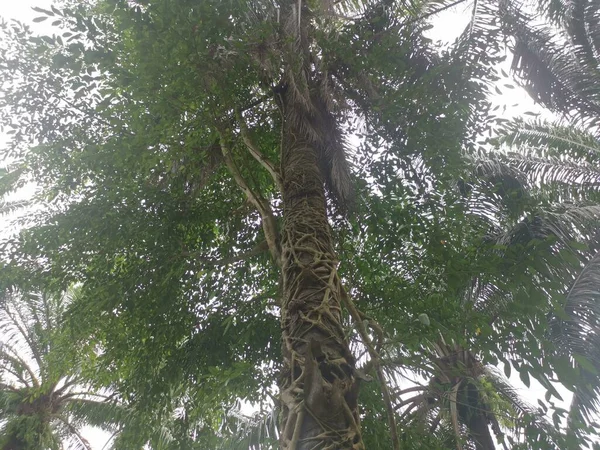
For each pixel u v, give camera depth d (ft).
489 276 9.44
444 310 9.75
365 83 11.89
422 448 10.48
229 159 10.45
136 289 11.68
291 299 7.64
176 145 9.70
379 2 12.93
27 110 11.21
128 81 8.77
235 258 11.94
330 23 12.71
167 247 12.04
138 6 8.64
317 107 12.01
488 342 8.39
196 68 8.91
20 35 10.88
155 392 11.68
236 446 14.47
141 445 11.68
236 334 12.04
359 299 11.42
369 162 12.41
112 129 10.61
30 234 11.52
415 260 11.23
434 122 10.68
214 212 13.39
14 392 28.60
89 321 11.53
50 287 11.80
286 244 8.66
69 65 8.74
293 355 6.59
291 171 10.39
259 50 10.59
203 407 11.82
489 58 10.84
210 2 8.64
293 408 5.79
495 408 11.76
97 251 11.71
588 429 7.01
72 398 29.27
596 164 24.36
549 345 7.80
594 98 24.82
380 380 7.03
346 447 5.39
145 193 11.82
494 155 23.04
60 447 29.17
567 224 19.17
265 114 13.33
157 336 11.83
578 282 18.25
